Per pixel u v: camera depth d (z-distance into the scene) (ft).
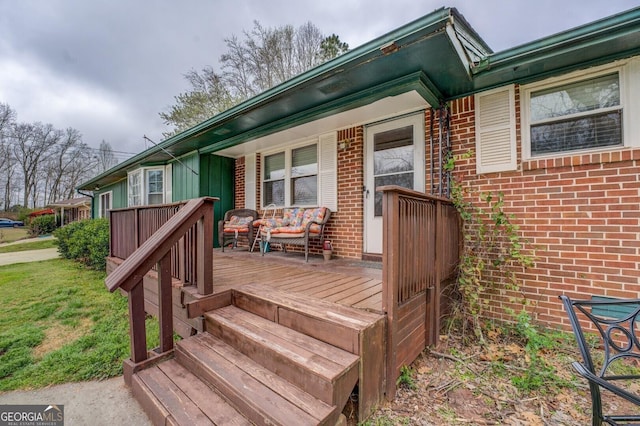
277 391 5.41
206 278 8.17
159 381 6.36
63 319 11.20
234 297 8.59
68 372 7.61
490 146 10.54
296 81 10.80
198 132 16.49
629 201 8.27
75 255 24.04
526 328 8.02
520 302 9.58
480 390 6.78
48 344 9.26
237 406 5.39
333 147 15.51
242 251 18.13
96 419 5.94
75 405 6.38
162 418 5.38
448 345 8.87
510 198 10.12
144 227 12.19
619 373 7.35
